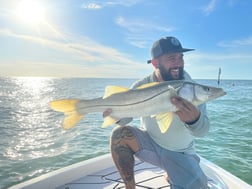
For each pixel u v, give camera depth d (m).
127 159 0.99
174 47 1.00
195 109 0.83
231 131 3.38
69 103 0.93
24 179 2.02
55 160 2.44
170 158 1.01
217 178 1.14
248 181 1.77
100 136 3.32
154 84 0.90
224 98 9.54
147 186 1.12
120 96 0.92
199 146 2.61
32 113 5.56
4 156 2.55
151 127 1.03
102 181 1.17
